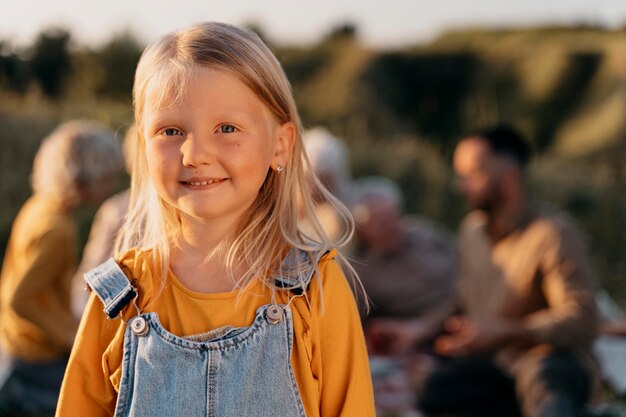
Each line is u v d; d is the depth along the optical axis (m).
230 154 1.67
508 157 3.92
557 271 3.71
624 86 13.59
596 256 8.93
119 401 1.67
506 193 3.93
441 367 4.10
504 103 14.84
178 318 1.71
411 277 5.11
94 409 1.76
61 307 3.97
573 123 13.93
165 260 1.76
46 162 3.95
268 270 1.78
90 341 1.76
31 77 10.80
